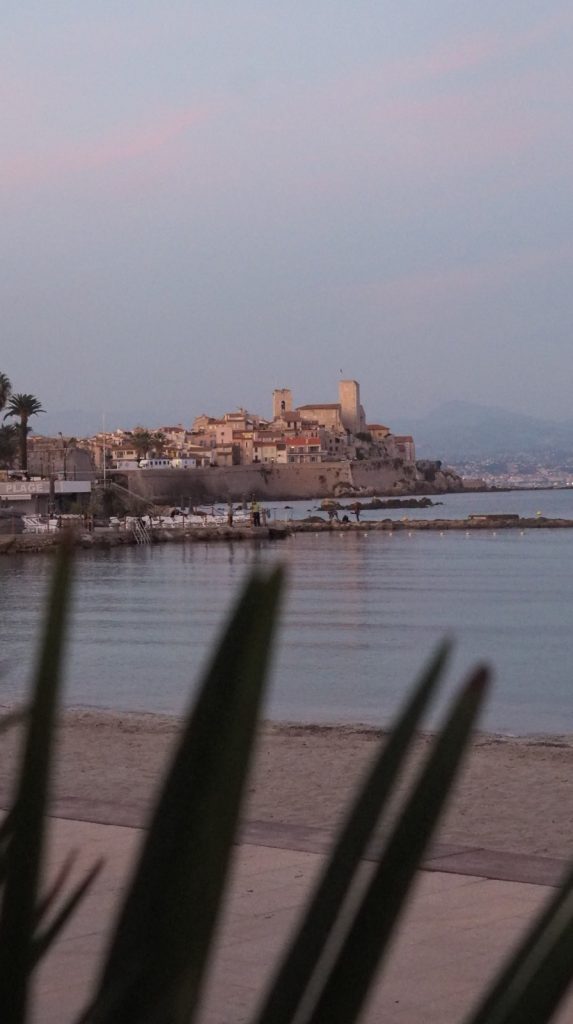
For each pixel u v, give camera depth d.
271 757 16.69
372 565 90.56
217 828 1.04
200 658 37.91
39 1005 6.33
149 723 20.98
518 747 18.20
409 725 1.17
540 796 13.78
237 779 1.04
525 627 49.53
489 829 12.01
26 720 1.12
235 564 91.38
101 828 10.61
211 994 6.57
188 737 1.05
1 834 1.14
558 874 9.05
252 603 1.04
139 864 1.07
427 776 1.14
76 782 14.61
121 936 1.06
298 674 34.50
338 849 1.15
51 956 7.21
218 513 150.38
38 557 97.00
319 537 129.62
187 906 1.05
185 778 1.05
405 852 1.12
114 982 1.05
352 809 1.17
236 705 1.04
